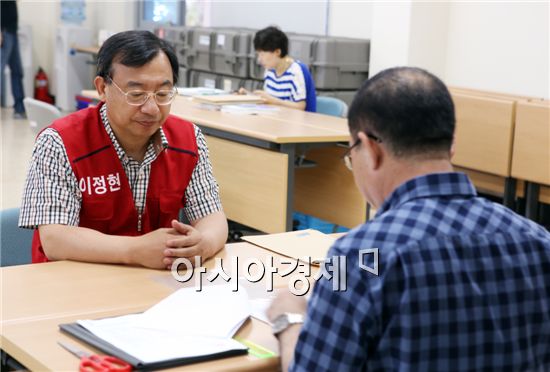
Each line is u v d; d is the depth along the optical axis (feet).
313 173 14.24
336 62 19.66
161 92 6.73
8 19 28.14
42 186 6.80
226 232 7.34
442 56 19.34
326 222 14.47
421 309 3.88
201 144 7.61
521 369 4.23
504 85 18.07
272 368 4.76
